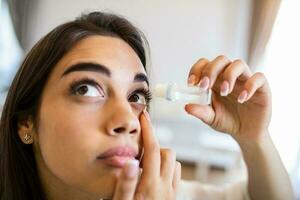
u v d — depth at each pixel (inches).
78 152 12.2
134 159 12.3
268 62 50.2
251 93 15.2
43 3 68.4
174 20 63.1
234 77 14.5
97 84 13.1
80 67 13.0
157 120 58.9
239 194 19.9
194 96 16.3
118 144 12.2
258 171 18.8
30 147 15.0
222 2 60.0
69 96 12.9
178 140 60.6
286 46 48.9
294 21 48.2
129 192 11.6
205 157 58.9
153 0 63.4
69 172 12.4
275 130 48.0
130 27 16.3
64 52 13.6
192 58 63.2
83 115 12.5
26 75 14.3
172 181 13.6
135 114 13.7
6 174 15.0
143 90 14.6
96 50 13.6
